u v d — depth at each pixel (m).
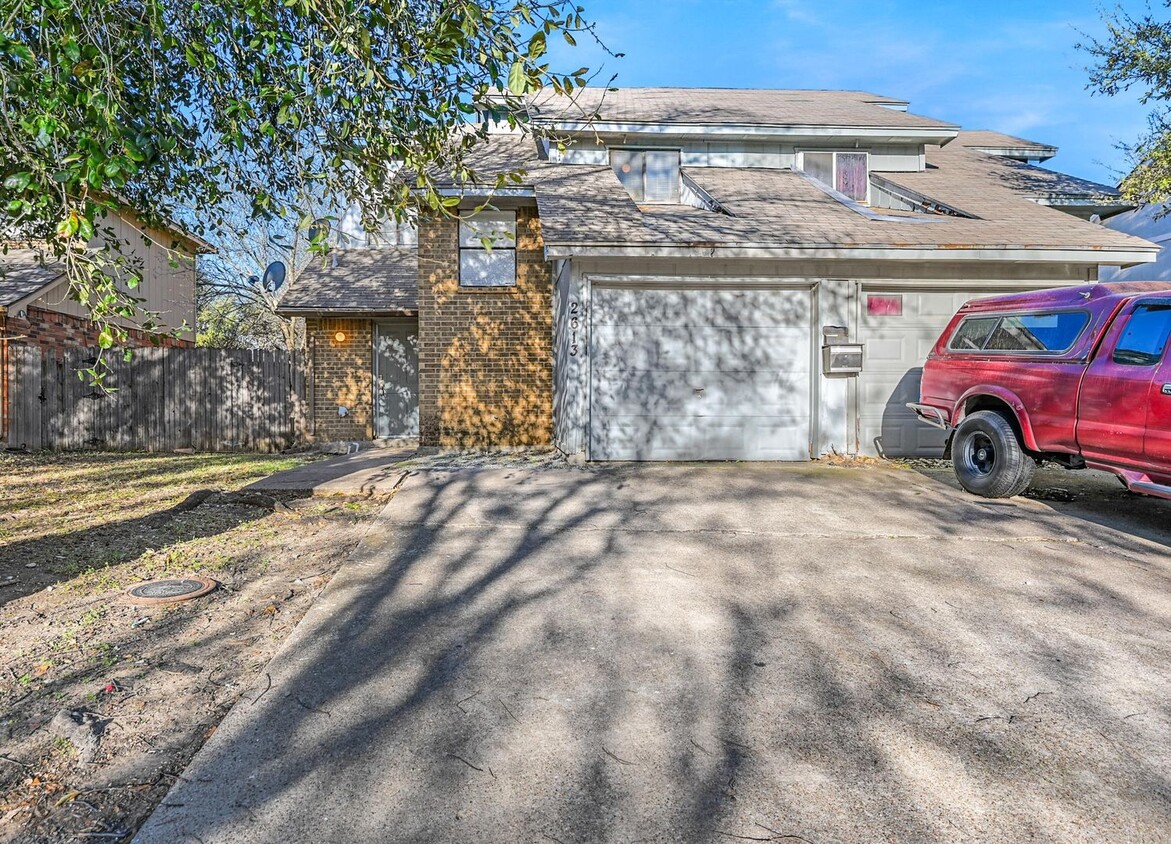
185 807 2.30
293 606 4.20
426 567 4.86
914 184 12.02
